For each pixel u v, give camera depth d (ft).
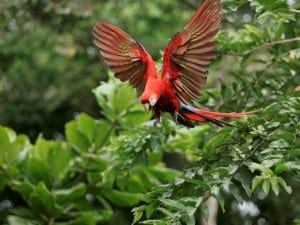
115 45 21.30
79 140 37.63
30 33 62.44
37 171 37.45
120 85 36.06
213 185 23.93
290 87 31.89
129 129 34.83
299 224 23.35
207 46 19.93
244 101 31.68
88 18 58.85
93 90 36.58
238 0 28.17
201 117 22.08
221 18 19.72
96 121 37.19
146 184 37.55
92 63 67.05
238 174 24.25
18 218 36.83
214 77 54.29
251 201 59.67
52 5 56.95
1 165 37.63
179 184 24.63
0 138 37.70
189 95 20.65
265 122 24.68
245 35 31.14
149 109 20.38
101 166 37.19
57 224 36.78
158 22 64.49
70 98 66.74
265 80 31.96
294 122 23.57
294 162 22.65
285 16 25.64
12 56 67.72
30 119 68.18
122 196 37.65
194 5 63.46
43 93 68.85
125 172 30.55
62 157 37.68
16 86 69.46
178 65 20.39
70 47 61.36
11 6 57.82
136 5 63.98
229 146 25.75
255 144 24.63
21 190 36.40
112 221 61.52
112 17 61.62
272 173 22.49
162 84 20.52
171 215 23.04
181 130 32.37
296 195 57.82
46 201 36.17
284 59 31.73
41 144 38.37
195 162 26.32
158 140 29.60
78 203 38.24
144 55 21.13
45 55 65.82
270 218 59.93
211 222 49.16
